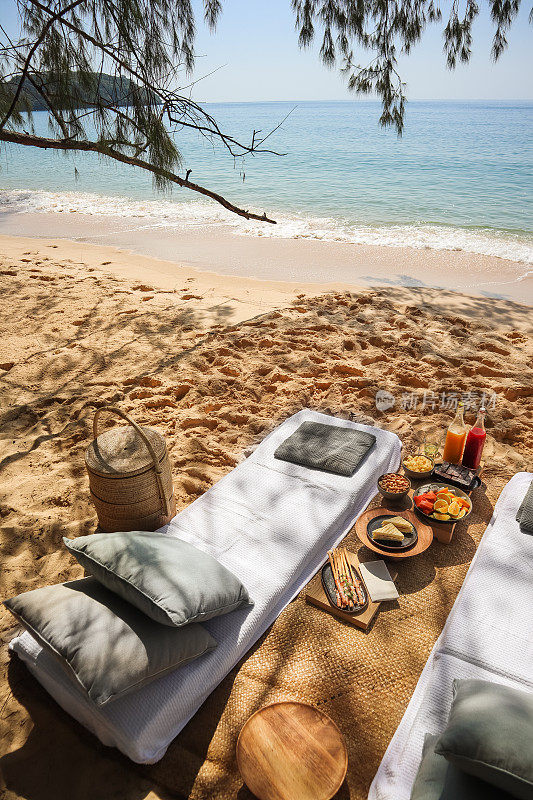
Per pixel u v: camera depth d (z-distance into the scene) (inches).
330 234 464.8
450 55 183.2
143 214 557.0
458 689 78.4
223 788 79.8
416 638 100.6
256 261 382.9
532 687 84.4
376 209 571.5
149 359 225.3
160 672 84.2
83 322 263.0
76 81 143.2
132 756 80.1
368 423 181.2
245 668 96.2
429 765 72.5
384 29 183.8
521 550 111.7
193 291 312.2
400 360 223.8
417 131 1653.5
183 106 153.1
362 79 191.8
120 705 82.8
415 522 121.2
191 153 1063.0
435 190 669.3
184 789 80.4
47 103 145.1
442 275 351.3
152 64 144.3
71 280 324.8
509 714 67.9
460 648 91.7
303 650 98.9
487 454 164.7
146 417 184.9
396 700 90.7
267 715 83.8
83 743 87.5
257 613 100.7
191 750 84.7
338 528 125.0
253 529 120.2
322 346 233.6
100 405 191.0
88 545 98.1
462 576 113.0
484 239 444.1
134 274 346.3
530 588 102.5
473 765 64.4
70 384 206.8
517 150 1061.1
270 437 155.2
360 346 235.1
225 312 276.5
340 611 103.9
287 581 108.0
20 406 189.9
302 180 757.3
